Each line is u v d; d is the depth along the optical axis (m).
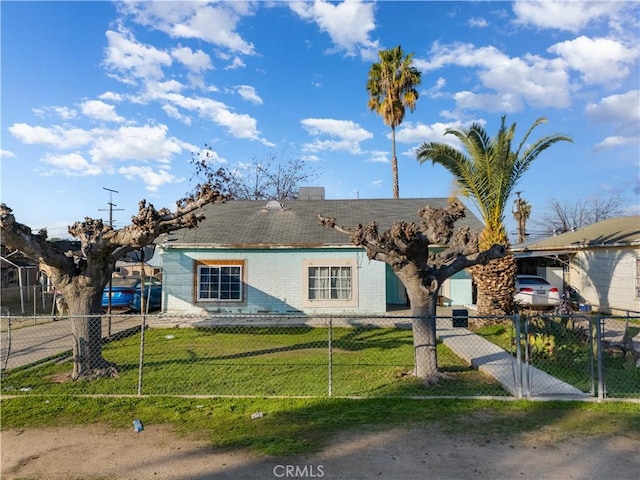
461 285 18.31
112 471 4.64
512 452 5.00
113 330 14.17
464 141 14.52
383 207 20.25
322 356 10.23
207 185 8.59
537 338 9.49
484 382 7.93
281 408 6.46
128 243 8.45
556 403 6.57
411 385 7.68
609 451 5.02
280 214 19.34
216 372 8.73
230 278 16.52
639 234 17.05
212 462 4.80
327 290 16.41
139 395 7.09
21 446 5.29
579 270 20.33
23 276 29.36
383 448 5.11
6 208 7.88
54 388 7.73
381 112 31.67
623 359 9.41
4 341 12.38
